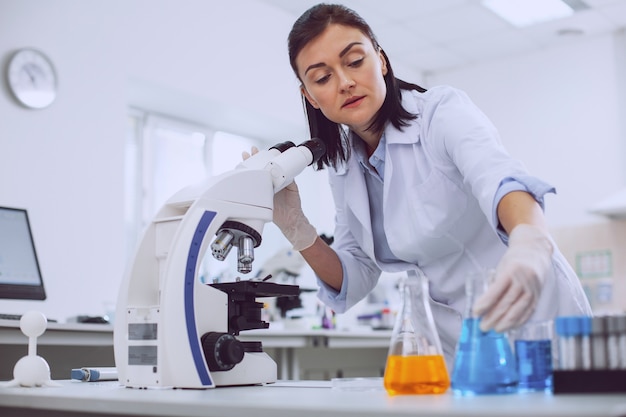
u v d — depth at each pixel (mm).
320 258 1817
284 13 5527
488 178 1288
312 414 858
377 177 1781
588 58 6043
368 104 1541
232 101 5043
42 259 3898
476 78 6562
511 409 768
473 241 1694
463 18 5574
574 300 1540
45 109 4008
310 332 3957
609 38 5965
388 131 1653
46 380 1454
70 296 4004
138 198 5039
